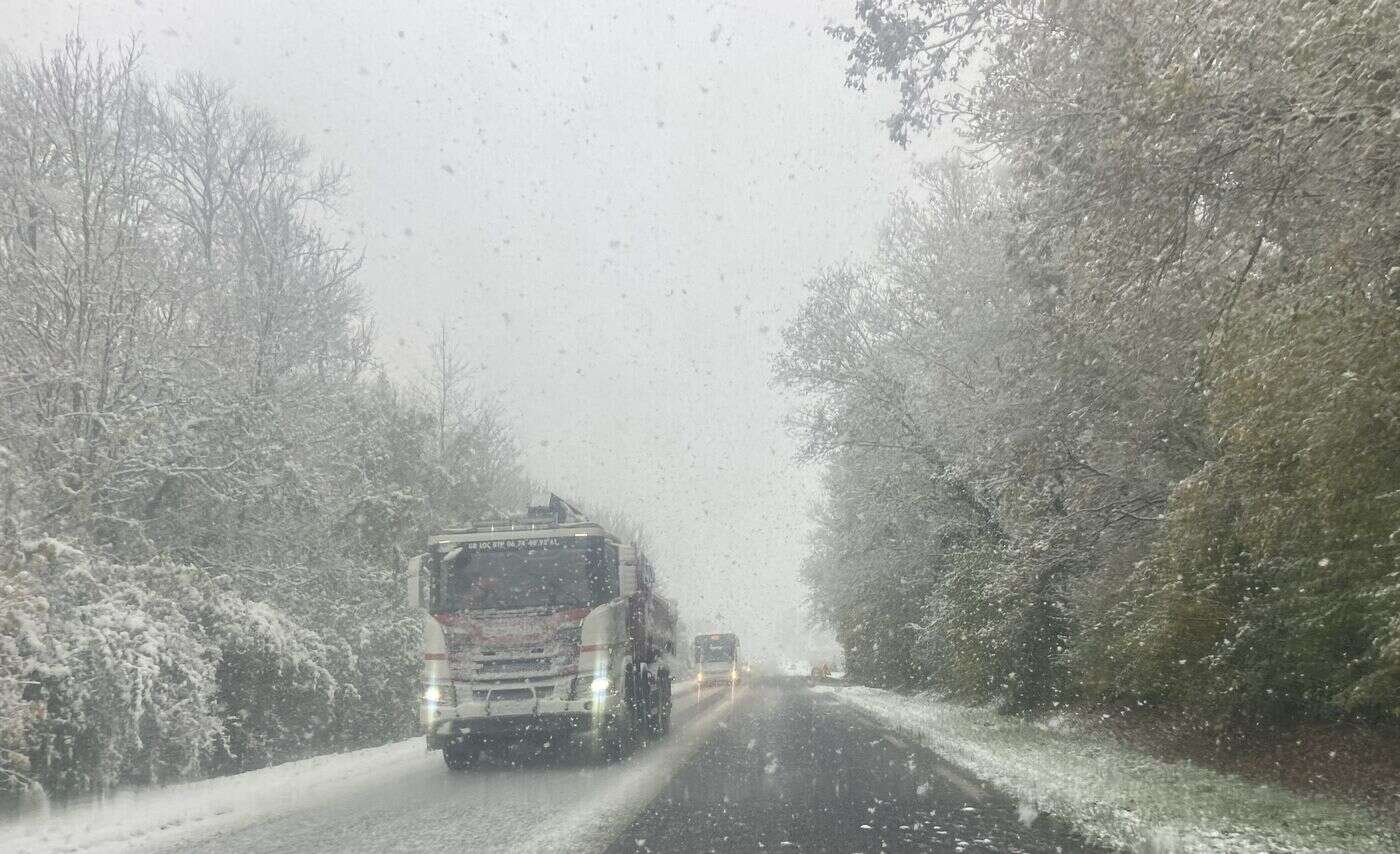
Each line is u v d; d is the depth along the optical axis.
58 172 18.00
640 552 16.66
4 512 12.86
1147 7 9.16
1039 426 14.33
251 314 23.91
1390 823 7.89
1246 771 10.99
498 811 10.14
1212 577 10.89
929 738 17.28
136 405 17.02
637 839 8.43
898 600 32.78
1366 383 7.29
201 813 10.38
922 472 24.94
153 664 12.60
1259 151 8.45
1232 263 9.63
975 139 12.78
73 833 9.26
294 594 20.02
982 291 19.56
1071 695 19.59
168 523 18.91
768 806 10.05
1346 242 7.84
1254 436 8.23
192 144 28.33
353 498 24.98
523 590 14.08
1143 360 11.51
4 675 10.70
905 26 12.38
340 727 20.89
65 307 16.27
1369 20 7.21
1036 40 10.86
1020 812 9.51
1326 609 8.98
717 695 37.56
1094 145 9.66
